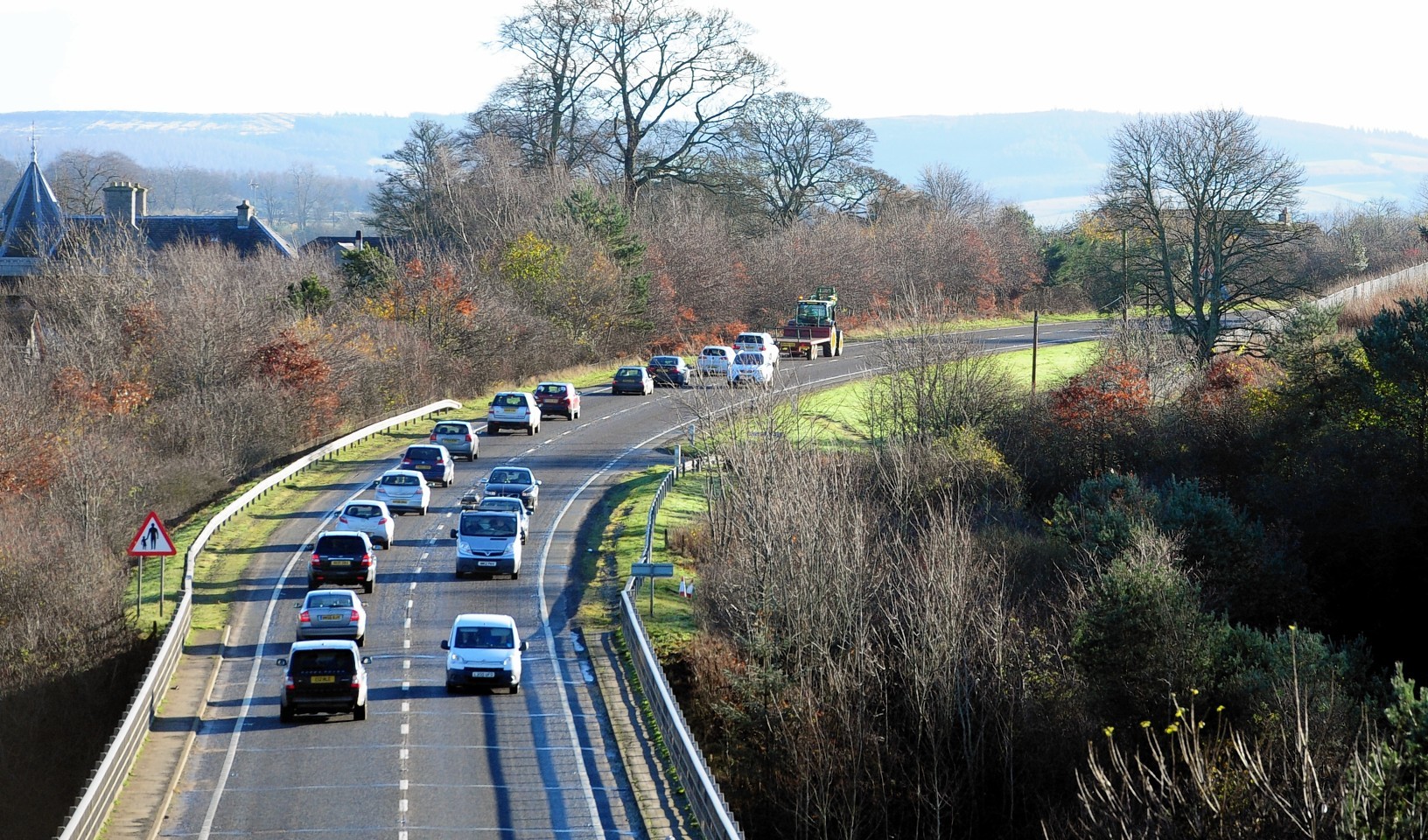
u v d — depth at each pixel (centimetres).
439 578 18238
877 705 15200
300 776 11400
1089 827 9619
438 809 10762
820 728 14225
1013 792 13875
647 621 16712
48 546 17325
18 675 14888
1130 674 15388
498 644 13912
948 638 14862
